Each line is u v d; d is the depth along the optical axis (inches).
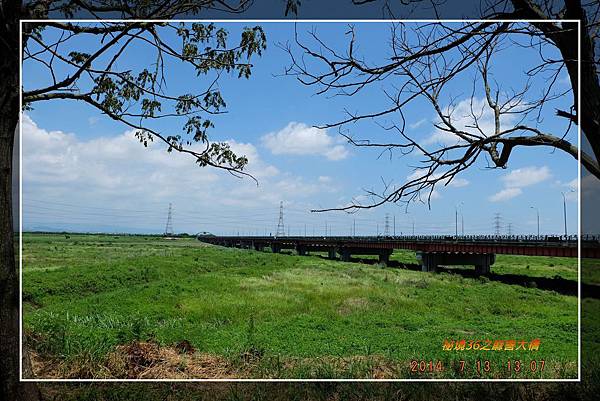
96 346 293.6
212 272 1268.5
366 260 2283.5
